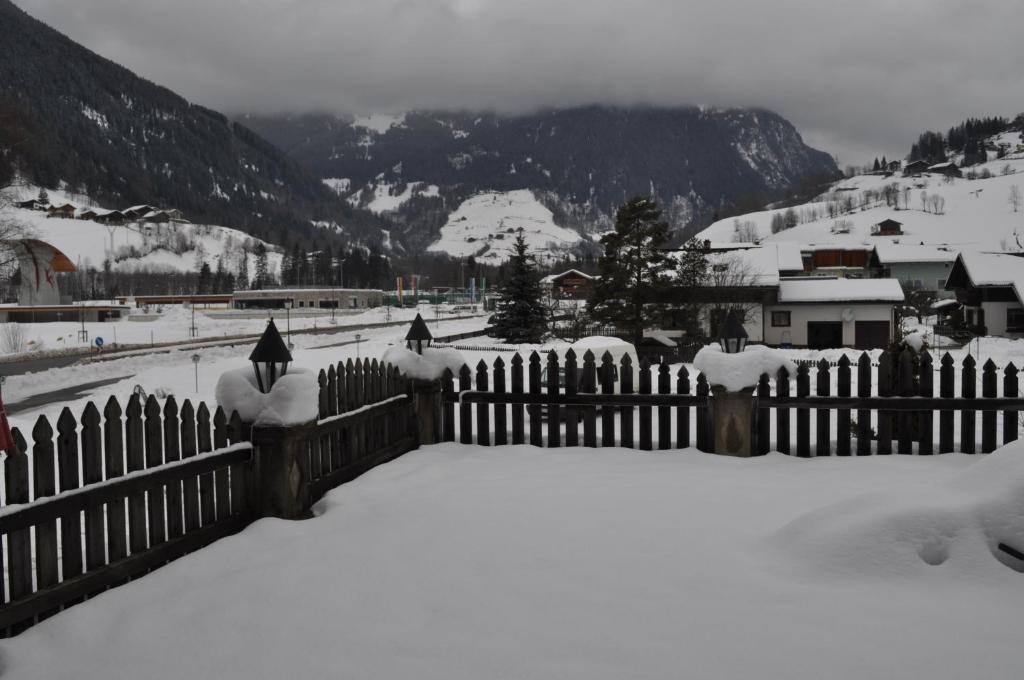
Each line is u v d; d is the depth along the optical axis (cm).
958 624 379
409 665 358
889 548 443
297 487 615
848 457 802
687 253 4859
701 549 509
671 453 818
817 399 805
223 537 565
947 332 5572
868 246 11294
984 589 416
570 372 853
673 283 4719
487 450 848
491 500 639
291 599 438
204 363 3128
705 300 4900
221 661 368
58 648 388
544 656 363
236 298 12375
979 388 1588
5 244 4706
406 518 591
